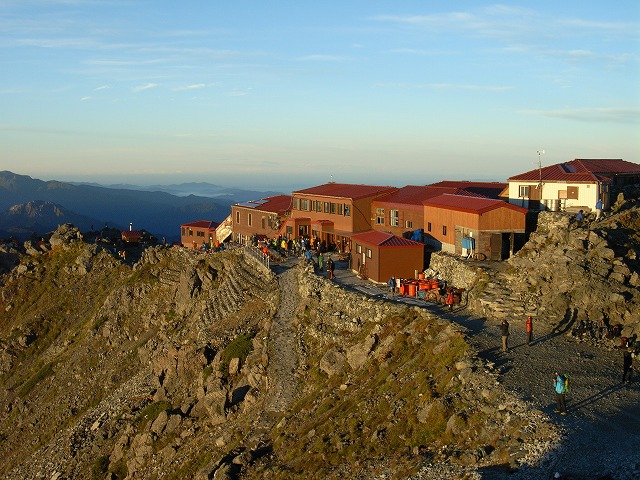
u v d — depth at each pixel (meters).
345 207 85.06
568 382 32.91
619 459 27.00
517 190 67.81
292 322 60.31
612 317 44.62
